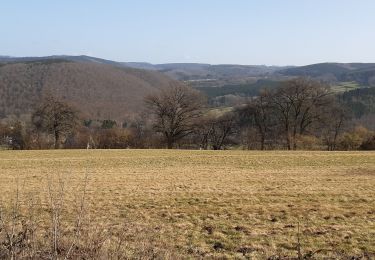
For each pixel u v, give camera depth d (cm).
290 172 2936
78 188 2195
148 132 6819
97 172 3023
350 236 1220
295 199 1842
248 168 3241
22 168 3341
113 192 2062
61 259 694
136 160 3888
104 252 749
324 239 1188
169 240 1173
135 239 1027
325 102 6378
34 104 8225
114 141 6581
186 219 1479
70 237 831
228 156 4162
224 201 1808
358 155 4116
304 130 6475
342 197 1881
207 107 6906
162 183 2402
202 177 2680
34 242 737
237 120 6794
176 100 6456
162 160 3884
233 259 1009
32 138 6334
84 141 6469
